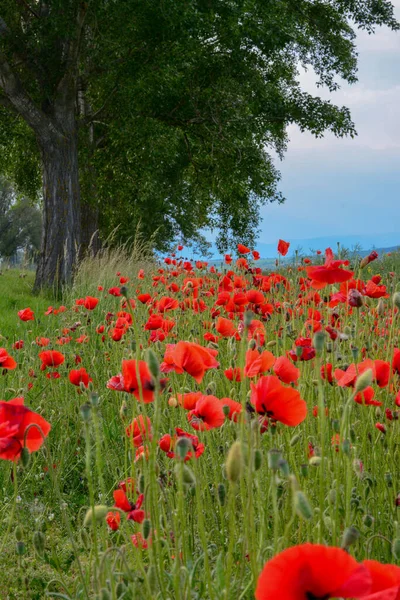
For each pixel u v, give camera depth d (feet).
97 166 61.98
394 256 31.73
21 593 8.52
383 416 8.36
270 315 12.86
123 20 45.32
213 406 6.21
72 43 46.70
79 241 50.03
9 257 181.27
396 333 10.57
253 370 6.16
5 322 26.89
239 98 56.85
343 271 6.41
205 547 4.92
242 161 63.21
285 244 14.48
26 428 5.15
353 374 6.28
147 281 29.73
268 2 54.70
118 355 15.70
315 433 8.79
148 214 69.77
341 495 6.96
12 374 15.87
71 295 31.22
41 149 49.73
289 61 70.13
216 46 58.23
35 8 51.42
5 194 179.52
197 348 5.83
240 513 7.76
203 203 69.51
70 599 6.54
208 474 9.39
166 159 57.06
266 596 2.77
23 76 53.47
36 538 5.98
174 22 45.42
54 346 17.93
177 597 5.00
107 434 13.19
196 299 13.52
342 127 64.23
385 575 2.92
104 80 50.44
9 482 11.72
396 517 7.32
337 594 2.79
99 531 8.98
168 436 6.89
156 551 5.24
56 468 12.01
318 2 67.62
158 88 51.52
